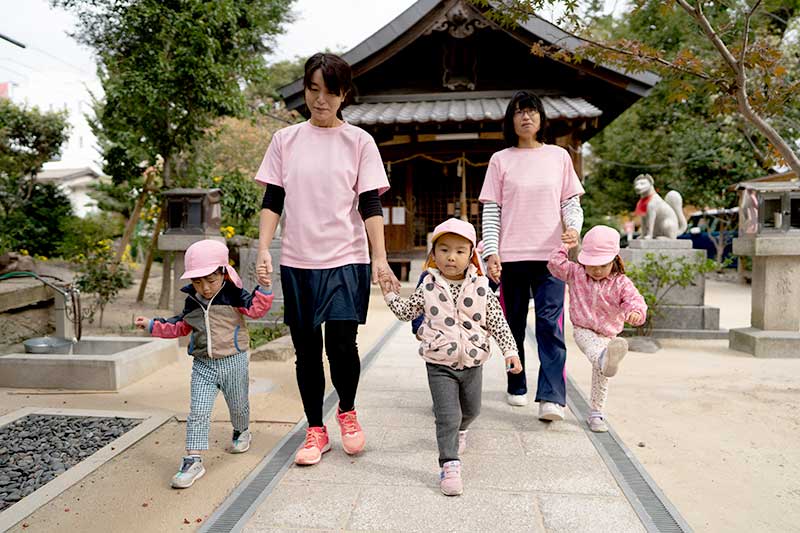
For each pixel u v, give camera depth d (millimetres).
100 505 2328
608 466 2656
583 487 2436
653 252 6496
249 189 10039
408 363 5016
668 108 16062
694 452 2889
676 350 5695
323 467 2654
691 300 6414
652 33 12594
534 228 3336
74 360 4211
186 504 2334
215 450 2932
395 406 3652
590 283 3115
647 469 2676
